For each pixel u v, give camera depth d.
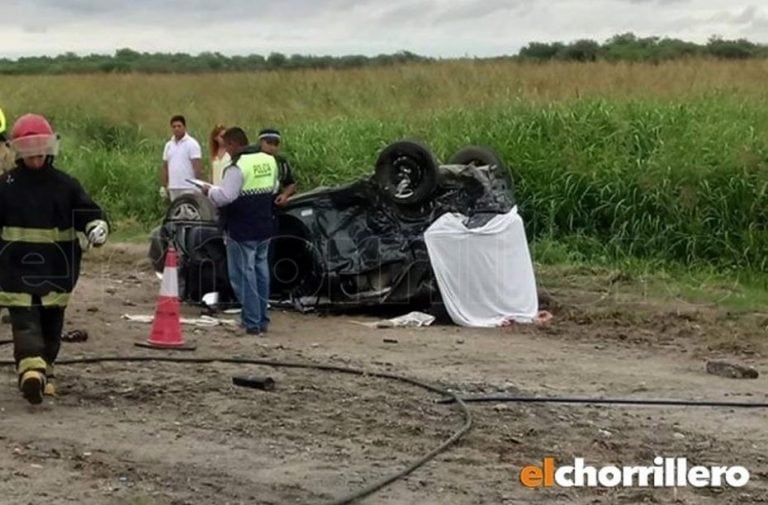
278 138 11.74
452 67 28.59
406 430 7.97
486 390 9.08
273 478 6.96
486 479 6.99
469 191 12.60
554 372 9.95
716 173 15.93
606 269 15.30
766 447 7.70
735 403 8.83
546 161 17.16
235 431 7.92
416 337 11.48
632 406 8.74
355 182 12.73
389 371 9.78
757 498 6.72
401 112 22.89
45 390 8.69
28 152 8.52
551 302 13.20
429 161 12.41
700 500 6.68
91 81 36.66
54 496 6.62
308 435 7.84
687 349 11.09
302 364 9.91
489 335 11.68
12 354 10.26
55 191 8.60
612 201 16.28
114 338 11.11
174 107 29.16
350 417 8.27
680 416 8.47
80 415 8.30
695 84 22.14
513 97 21.52
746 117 18.34
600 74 24.58
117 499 6.57
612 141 17.75
